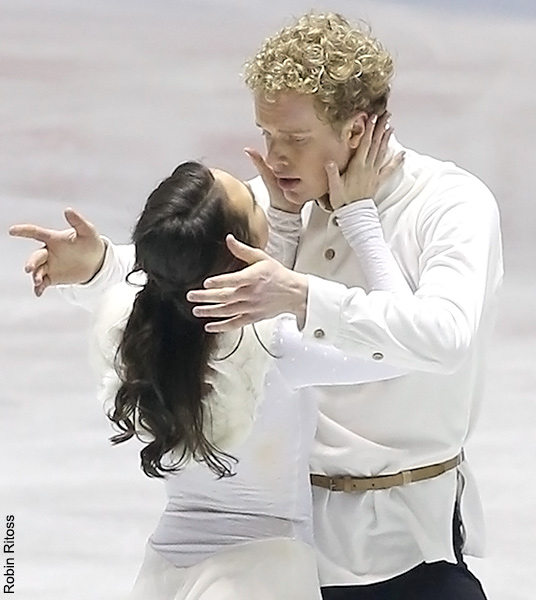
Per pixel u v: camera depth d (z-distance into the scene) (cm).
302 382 738
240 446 740
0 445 1950
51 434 2006
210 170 733
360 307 707
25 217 3262
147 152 3525
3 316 2548
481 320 825
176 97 3600
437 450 833
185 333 713
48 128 3528
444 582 845
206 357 712
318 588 766
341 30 800
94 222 3284
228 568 742
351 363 732
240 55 3672
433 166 838
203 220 707
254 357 718
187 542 766
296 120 788
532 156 3506
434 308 721
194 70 3638
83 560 1573
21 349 2381
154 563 779
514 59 3612
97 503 1747
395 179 830
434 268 768
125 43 3659
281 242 859
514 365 2394
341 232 841
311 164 805
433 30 3638
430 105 3569
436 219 803
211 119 3572
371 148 808
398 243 825
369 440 827
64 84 3600
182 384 711
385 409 824
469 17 3669
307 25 800
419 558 844
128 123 3556
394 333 706
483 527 906
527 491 1819
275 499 756
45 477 1834
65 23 3656
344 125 793
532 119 3550
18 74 3597
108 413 759
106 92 3603
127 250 874
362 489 830
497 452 1961
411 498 834
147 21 3681
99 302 780
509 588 1535
